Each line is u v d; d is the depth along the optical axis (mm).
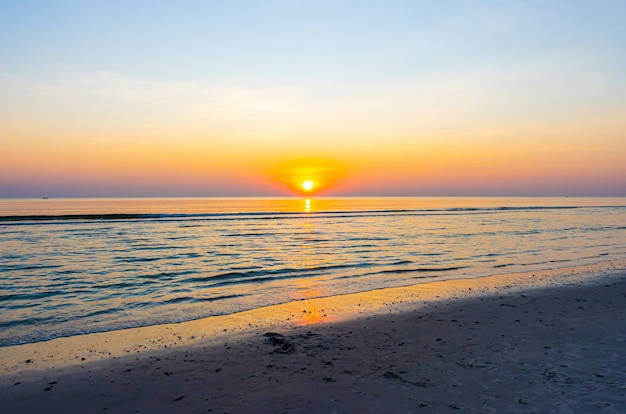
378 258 24422
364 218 66000
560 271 19422
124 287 16375
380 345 8945
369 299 14070
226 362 8156
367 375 7168
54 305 13562
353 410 5816
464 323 10578
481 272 19484
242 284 16969
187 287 16391
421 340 9219
